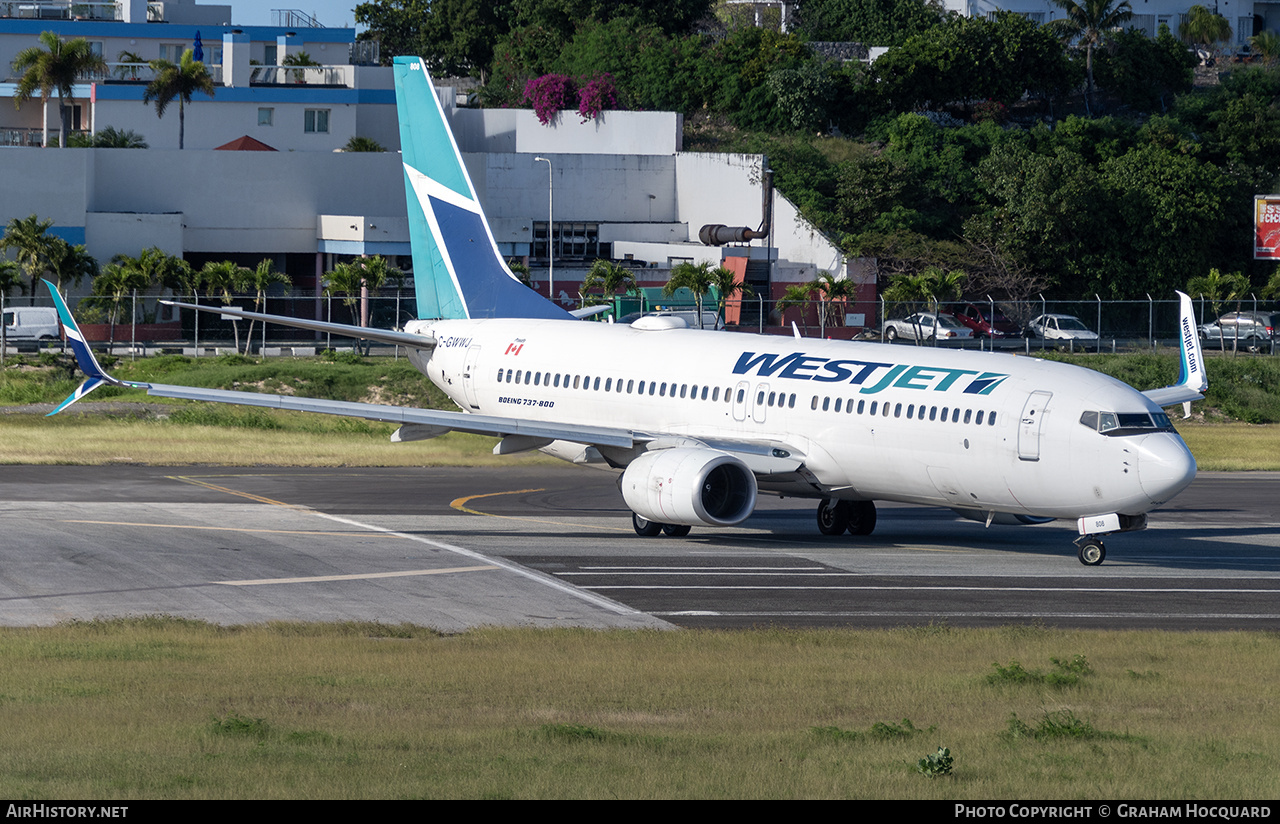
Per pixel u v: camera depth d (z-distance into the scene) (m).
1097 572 120.06
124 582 107.88
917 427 122.00
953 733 62.53
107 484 167.38
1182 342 154.38
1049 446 115.00
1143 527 118.62
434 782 52.47
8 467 181.25
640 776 53.62
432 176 171.38
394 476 184.50
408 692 69.94
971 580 114.81
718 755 57.41
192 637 85.31
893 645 85.50
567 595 105.56
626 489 129.00
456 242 170.75
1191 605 105.44
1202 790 53.44
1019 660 81.44
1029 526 151.62
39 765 54.34
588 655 80.81
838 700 69.50
